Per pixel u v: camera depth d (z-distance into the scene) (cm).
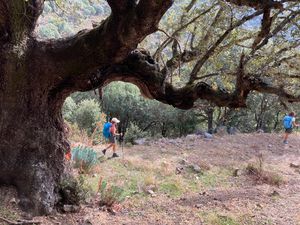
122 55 555
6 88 636
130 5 487
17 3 595
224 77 661
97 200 823
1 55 626
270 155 1442
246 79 577
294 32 589
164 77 611
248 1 467
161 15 476
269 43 662
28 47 626
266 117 2836
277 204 947
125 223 745
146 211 826
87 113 2250
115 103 2742
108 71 625
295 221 846
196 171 1151
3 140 652
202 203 907
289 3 574
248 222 823
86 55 577
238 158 1343
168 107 2764
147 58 628
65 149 721
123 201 852
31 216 647
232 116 2716
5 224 601
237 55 703
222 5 580
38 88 642
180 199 920
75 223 686
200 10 696
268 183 1107
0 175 656
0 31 627
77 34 606
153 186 972
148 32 506
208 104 644
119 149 1345
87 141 1444
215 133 1784
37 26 678
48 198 680
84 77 614
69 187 723
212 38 685
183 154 1321
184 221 792
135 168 1122
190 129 2836
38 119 663
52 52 612
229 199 951
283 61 599
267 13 516
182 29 686
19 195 655
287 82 611
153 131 2955
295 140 1717
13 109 646
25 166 660
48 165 685
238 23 580
